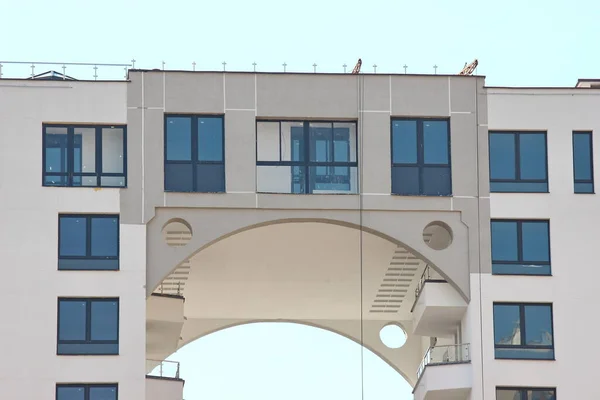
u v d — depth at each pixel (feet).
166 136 210.38
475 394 207.31
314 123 212.64
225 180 209.15
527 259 211.20
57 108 209.97
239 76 212.23
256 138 211.20
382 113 212.64
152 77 211.41
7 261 205.57
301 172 211.20
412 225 210.79
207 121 211.20
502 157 213.46
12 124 209.36
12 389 202.18
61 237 207.00
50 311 204.64
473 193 211.82
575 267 211.00
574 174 213.46
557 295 210.18
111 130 210.38
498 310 209.67
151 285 206.28
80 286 205.57
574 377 208.13
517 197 212.43
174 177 209.46
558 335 209.15
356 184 211.20
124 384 203.41
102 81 211.00
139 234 207.21
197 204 208.13
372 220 210.18
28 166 208.33
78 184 208.44
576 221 212.23
